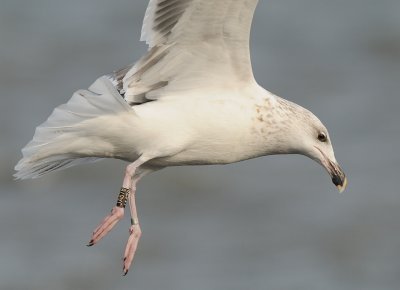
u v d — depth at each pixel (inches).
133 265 629.3
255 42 1093.1
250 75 411.2
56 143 401.1
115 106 394.6
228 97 410.9
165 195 724.7
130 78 414.6
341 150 788.6
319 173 749.9
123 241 653.9
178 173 748.0
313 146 425.7
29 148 402.3
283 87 956.6
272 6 1213.1
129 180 401.4
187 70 409.7
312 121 425.4
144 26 409.1
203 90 411.5
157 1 402.3
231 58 405.4
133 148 404.5
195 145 409.1
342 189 426.6
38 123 842.8
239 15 391.5
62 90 935.7
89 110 395.9
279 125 416.8
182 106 407.5
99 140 402.3
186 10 395.9
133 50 1064.8
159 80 412.8
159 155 403.5
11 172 748.0
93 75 984.9
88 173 744.3
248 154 419.5
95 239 402.9
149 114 402.0
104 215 689.0
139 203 712.4
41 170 415.2
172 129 403.2
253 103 412.5
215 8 391.2
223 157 415.2
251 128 411.8
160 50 408.8
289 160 770.2
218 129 407.8
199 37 401.4
